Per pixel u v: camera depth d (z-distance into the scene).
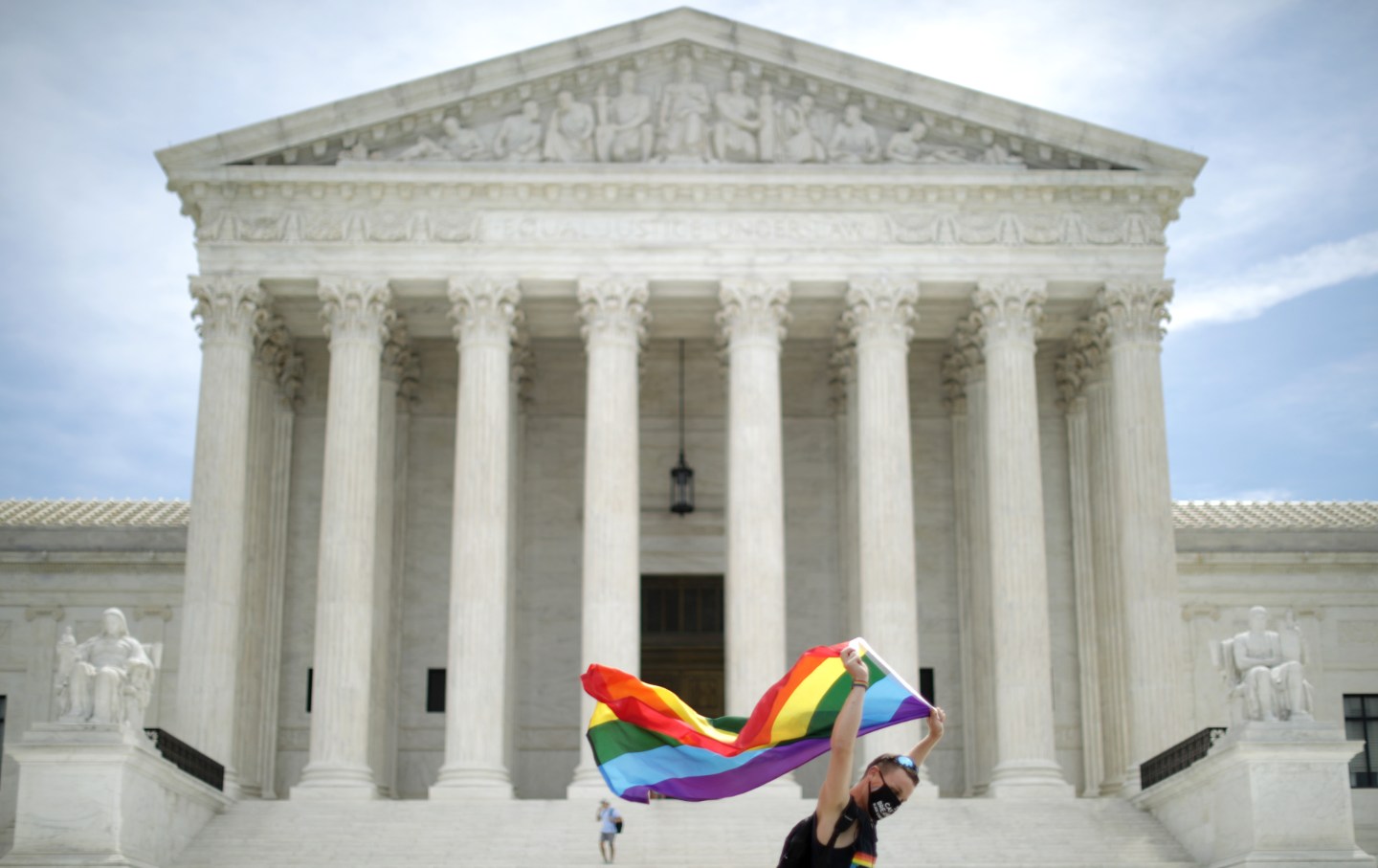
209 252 55.91
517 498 62.56
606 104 57.31
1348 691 65.19
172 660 64.25
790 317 56.41
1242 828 42.19
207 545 53.78
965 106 56.69
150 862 43.38
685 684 64.81
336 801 50.44
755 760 14.16
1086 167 57.19
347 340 55.59
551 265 56.16
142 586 64.75
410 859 44.69
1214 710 64.75
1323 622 65.69
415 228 56.34
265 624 60.28
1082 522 62.50
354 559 53.94
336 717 52.72
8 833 52.78
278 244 56.03
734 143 57.00
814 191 56.53
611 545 54.00
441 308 59.38
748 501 54.41
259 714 59.44
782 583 54.31
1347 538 66.56
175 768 44.88
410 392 64.00
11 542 65.25
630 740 14.52
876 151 57.16
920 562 64.38
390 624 61.81
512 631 61.12
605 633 53.38
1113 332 56.50
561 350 65.75
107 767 41.53
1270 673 43.19
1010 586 54.12
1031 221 56.94
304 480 62.97
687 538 65.19
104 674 42.81
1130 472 55.41
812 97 57.69
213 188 56.22
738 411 55.28
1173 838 46.62
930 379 65.50
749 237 56.47
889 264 56.34
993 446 55.47
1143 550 54.69
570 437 65.75
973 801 49.88
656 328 60.94
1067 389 63.50
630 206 56.59
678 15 56.69
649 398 66.44
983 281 56.25
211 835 47.00
